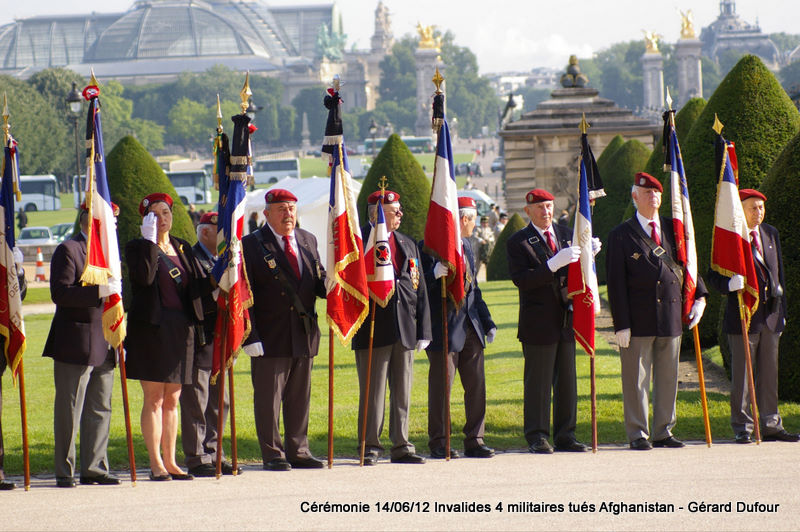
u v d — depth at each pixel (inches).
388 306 834.8
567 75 3759.8
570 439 875.4
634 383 871.7
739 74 1412.4
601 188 886.4
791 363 1040.2
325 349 1526.8
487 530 586.9
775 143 1386.6
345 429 979.9
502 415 1001.5
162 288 779.4
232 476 785.6
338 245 821.9
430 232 851.4
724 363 1136.2
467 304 863.7
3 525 612.7
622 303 864.9
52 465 860.6
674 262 876.0
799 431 928.9
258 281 808.9
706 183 1416.1
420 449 894.4
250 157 812.0
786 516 609.6
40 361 1545.3
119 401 1169.4
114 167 2089.1
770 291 896.9
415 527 595.5
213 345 818.2
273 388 813.2
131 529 596.7
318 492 696.4
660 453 839.7
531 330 867.4
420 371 1326.3
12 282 775.7
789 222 1050.7
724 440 908.0
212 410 866.8
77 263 767.1
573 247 838.5
